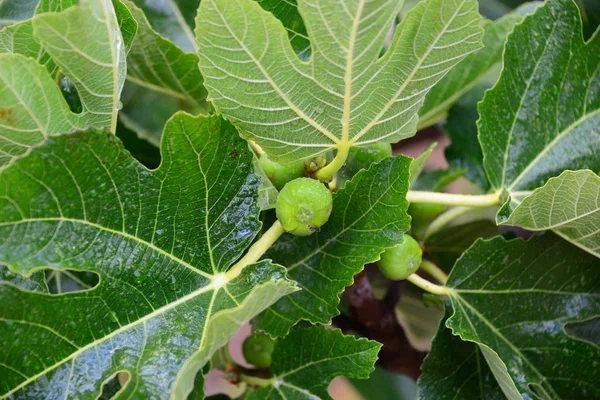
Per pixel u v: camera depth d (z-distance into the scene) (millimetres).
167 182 559
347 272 584
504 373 593
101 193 546
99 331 553
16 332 540
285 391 623
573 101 651
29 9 666
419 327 797
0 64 527
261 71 540
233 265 586
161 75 687
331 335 609
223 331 522
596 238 616
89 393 544
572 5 641
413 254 623
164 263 570
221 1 516
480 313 646
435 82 565
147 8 715
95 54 542
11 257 527
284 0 605
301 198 563
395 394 817
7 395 534
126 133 717
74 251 544
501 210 622
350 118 564
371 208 583
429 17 529
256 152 614
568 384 639
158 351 556
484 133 646
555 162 650
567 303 650
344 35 527
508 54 642
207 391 1041
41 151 525
